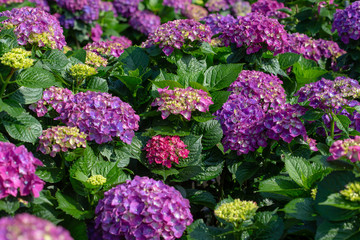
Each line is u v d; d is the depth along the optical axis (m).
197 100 3.95
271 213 3.36
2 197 2.90
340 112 4.22
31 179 3.00
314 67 5.29
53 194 3.82
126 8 9.38
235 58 4.95
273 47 4.81
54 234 1.95
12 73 3.50
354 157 3.02
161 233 3.21
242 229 3.15
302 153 3.99
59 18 7.97
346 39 5.82
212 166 4.17
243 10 9.45
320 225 3.01
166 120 4.20
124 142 3.98
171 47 4.71
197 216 4.58
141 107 4.75
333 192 3.12
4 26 4.28
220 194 4.46
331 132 4.08
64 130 3.57
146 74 4.85
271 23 4.73
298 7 7.47
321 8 6.53
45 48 4.43
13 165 2.91
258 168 4.05
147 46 4.94
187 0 9.39
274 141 4.00
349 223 3.02
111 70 4.94
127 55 5.08
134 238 3.21
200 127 4.17
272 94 4.41
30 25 4.23
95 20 8.28
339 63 6.02
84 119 3.77
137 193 3.24
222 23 5.94
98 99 3.79
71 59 4.62
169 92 4.00
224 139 4.04
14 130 3.63
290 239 3.58
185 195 4.02
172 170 3.92
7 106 3.53
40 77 3.71
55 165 3.81
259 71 4.89
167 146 3.87
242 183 4.14
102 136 3.76
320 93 3.83
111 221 3.23
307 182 3.55
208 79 4.64
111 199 3.29
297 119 3.78
